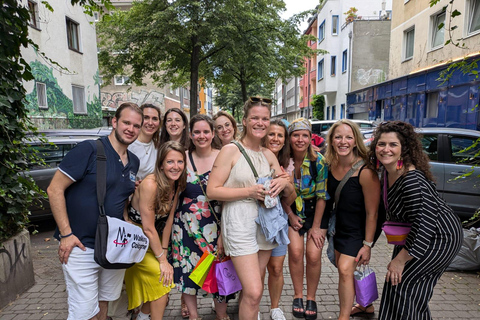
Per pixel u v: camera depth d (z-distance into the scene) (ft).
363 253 8.41
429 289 7.01
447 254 6.70
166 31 43.75
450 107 34.81
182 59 51.90
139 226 8.18
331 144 8.74
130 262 7.15
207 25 42.39
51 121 40.65
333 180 8.87
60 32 43.09
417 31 42.24
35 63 37.65
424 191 6.66
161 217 8.29
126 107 7.32
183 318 9.60
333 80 80.02
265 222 7.01
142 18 48.29
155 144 10.33
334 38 78.95
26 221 11.71
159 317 8.14
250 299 6.81
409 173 6.93
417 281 6.91
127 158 7.78
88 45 50.93
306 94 119.14
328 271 12.53
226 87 72.18
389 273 7.14
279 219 7.12
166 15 41.91
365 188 8.16
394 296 7.12
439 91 36.81
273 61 48.29
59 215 6.79
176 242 8.60
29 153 12.00
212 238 8.27
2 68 9.99
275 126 8.50
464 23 32.94
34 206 17.15
